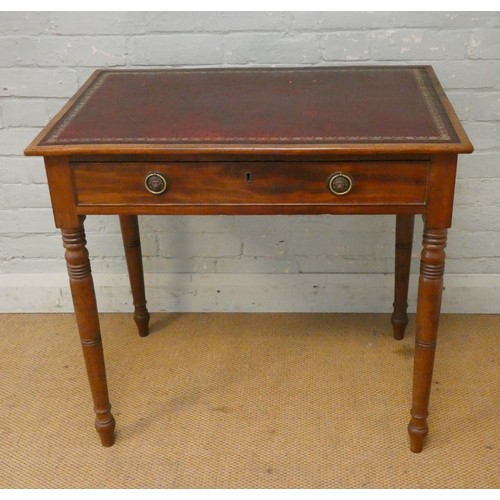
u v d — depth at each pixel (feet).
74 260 4.62
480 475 5.02
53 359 6.28
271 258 6.61
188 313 6.87
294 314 6.81
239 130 4.40
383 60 5.80
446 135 4.21
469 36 5.64
